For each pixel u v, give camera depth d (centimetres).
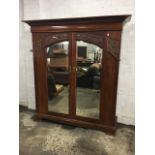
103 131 211
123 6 194
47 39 199
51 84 219
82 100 206
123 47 203
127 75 210
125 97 219
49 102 228
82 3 212
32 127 226
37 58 212
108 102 191
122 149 180
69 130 218
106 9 202
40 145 187
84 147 184
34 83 246
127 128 222
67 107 218
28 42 251
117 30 167
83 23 176
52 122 239
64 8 223
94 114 205
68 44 192
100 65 185
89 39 180
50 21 187
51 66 211
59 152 176
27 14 243
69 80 203
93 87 197
